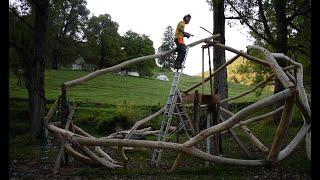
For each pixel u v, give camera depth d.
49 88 55.38
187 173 11.46
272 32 28.83
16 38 26.06
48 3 23.53
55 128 12.84
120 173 11.51
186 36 15.15
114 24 90.94
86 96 49.25
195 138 11.29
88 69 85.19
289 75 15.09
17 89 48.94
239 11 25.56
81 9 78.06
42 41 23.38
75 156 12.24
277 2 24.56
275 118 26.12
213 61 22.17
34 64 23.27
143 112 30.94
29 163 14.15
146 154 16.91
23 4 25.98
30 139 22.06
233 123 11.04
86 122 29.03
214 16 22.53
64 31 43.91
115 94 54.81
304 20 26.38
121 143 11.61
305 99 13.58
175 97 14.17
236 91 68.88
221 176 10.88
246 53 14.95
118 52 86.31
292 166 12.41
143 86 69.00
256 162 11.90
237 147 17.86
